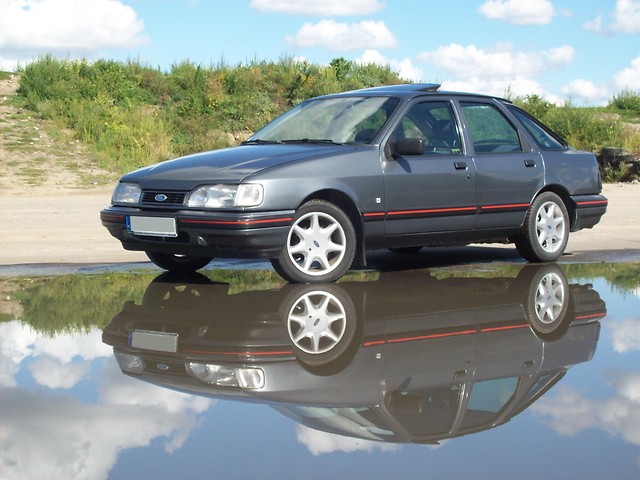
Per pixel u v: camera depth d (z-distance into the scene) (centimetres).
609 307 532
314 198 616
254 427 289
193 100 2200
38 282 613
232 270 688
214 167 609
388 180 642
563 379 359
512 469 248
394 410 310
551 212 743
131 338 439
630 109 2741
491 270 691
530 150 747
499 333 457
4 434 283
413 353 411
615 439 277
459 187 683
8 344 424
